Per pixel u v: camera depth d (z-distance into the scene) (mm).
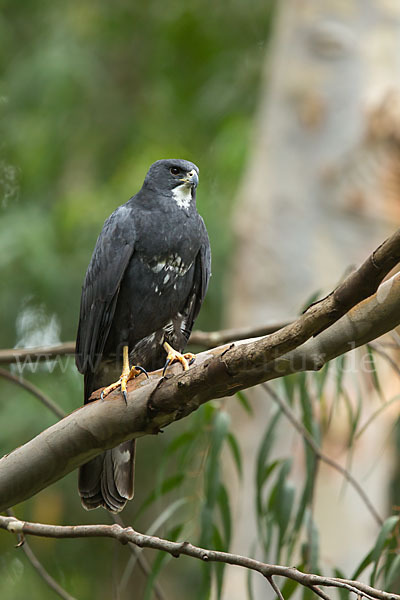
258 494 7211
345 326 5160
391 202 10297
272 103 11062
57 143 16203
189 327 8305
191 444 7797
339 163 10469
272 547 9289
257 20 17562
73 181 16609
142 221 7941
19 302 15039
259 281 10422
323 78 10742
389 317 5082
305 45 10922
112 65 17688
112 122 17234
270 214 10562
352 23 10820
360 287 4621
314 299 7773
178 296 8094
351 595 7152
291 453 9359
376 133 10406
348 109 10578
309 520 7043
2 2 17312
